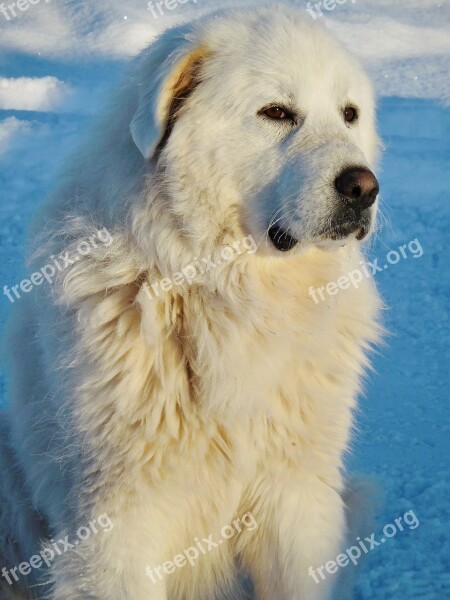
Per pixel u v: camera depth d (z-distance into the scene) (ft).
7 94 41.19
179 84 13.65
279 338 13.96
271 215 13.66
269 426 14.03
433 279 29.07
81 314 13.48
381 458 20.04
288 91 13.69
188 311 13.75
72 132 37.14
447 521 17.70
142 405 13.35
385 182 34.04
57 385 13.76
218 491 14.12
